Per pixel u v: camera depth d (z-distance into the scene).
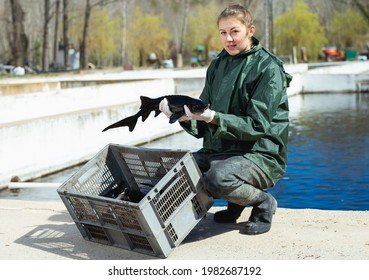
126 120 5.34
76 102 15.67
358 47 76.12
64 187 5.47
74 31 59.72
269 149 5.36
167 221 4.99
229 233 5.59
